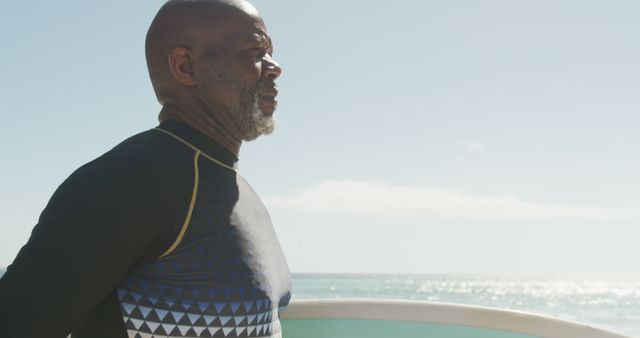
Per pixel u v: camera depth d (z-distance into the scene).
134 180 1.20
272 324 1.38
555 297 55.22
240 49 1.47
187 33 1.46
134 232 1.17
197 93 1.45
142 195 1.19
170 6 1.49
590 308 42.59
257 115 1.48
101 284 1.13
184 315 1.22
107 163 1.22
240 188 1.45
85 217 1.12
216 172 1.38
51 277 1.06
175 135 1.39
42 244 1.10
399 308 2.40
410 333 2.38
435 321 2.38
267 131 1.52
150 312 1.21
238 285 1.28
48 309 1.05
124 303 1.22
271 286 1.37
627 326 32.06
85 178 1.18
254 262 1.34
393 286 73.50
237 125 1.47
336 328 2.37
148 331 1.21
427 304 2.41
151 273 1.22
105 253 1.12
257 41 1.49
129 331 1.21
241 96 1.46
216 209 1.32
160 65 1.49
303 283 81.12
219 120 1.46
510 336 2.30
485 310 2.35
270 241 1.47
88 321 1.25
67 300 1.07
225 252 1.29
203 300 1.24
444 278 118.06
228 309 1.26
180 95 1.46
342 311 2.39
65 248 1.09
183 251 1.24
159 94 1.51
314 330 2.37
